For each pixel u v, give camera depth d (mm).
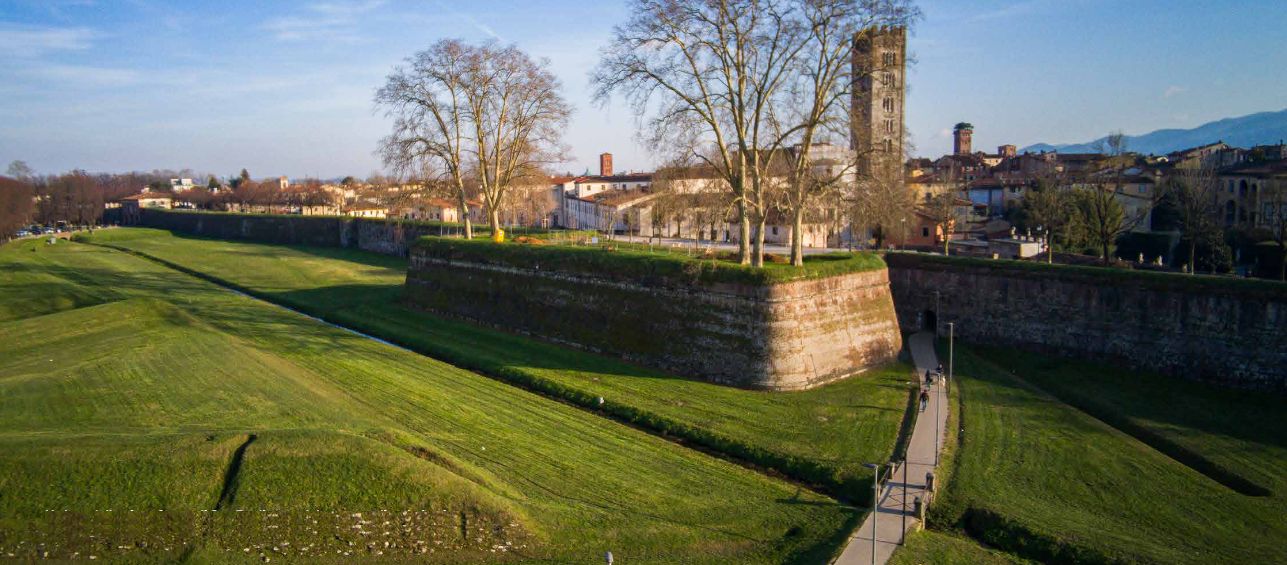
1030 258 73250
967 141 182250
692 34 44031
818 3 41938
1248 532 27859
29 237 133375
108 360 42531
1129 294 47031
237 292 77062
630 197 110688
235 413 34656
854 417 38344
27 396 36062
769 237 89250
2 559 23484
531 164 71562
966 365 49062
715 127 45844
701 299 45000
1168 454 36062
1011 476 32156
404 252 101188
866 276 48438
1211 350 43719
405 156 67625
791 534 27594
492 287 59594
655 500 29719
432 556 25422
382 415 37188
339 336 55406
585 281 52062
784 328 42469
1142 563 25047
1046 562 26438
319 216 122000
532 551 25797
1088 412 41844
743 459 34531
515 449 33844
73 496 25469
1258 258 73625
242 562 24328
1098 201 71188
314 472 27312
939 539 27453
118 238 131625
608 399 40844
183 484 26359
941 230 87500
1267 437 36938
